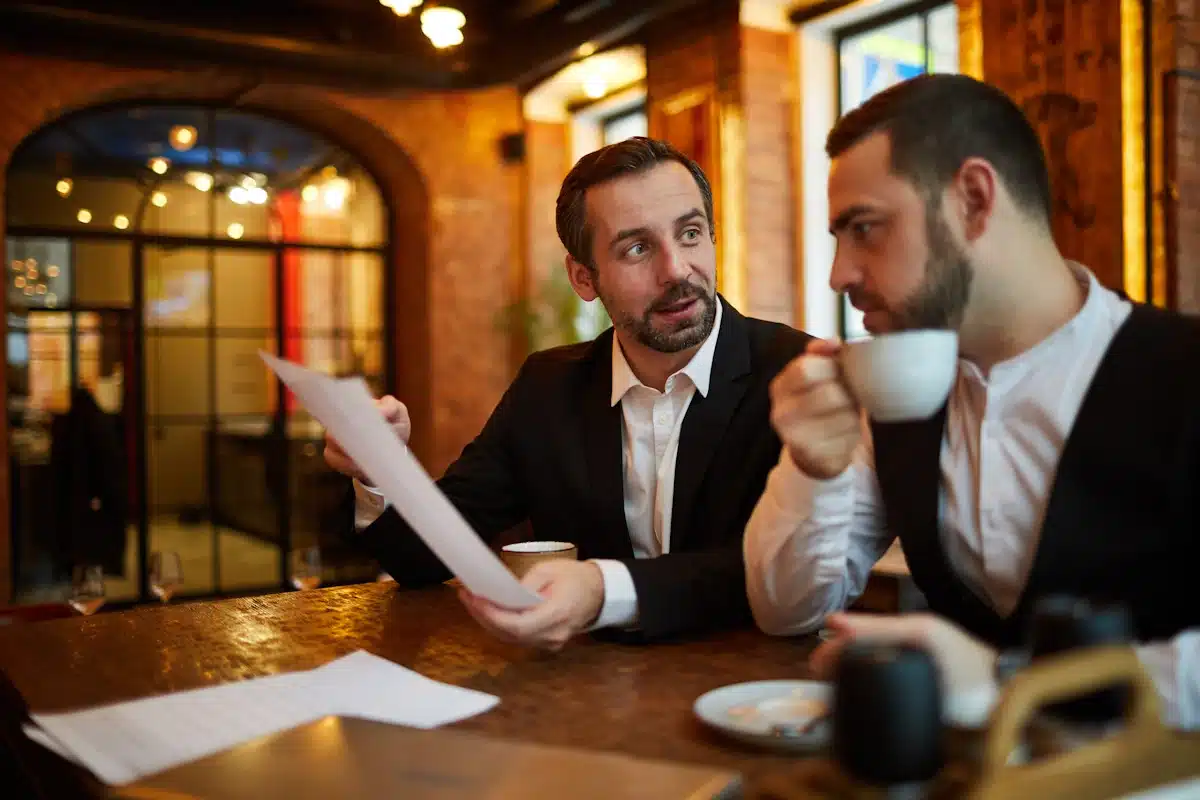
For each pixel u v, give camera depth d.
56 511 5.55
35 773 0.93
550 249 6.73
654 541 1.54
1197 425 0.94
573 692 0.96
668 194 1.43
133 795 0.65
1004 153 0.95
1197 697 0.73
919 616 0.74
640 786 0.64
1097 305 1.02
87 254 5.70
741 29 4.85
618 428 1.56
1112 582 0.98
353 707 0.91
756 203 4.90
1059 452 1.03
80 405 5.64
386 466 0.96
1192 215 3.32
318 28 5.66
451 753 0.71
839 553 1.13
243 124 6.19
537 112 6.68
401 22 5.78
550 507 1.59
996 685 0.71
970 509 1.11
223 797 0.64
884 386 0.83
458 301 6.51
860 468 1.28
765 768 0.75
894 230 0.94
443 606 1.38
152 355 5.89
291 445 6.32
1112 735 0.62
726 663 1.07
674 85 5.33
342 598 1.45
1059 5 3.54
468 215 6.52
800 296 5.02
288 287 6.38
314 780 0.66
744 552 1.19
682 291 1.43
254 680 0.99
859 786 0.61
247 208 6.23
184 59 5.26
